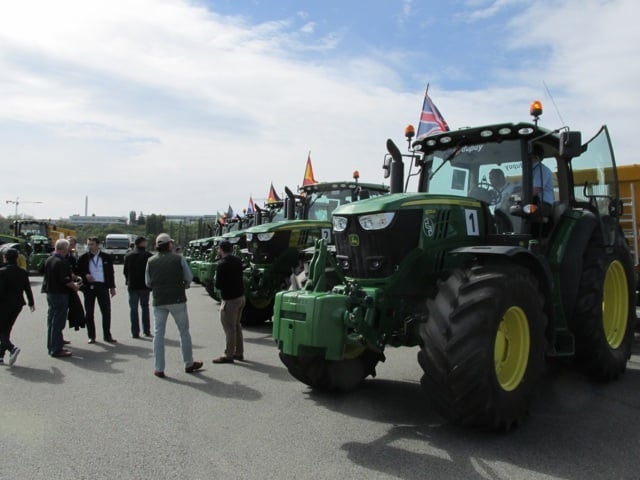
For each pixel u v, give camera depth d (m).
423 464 3.69
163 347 6.31
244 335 9.14
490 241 5.21
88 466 3.70
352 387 5.43
